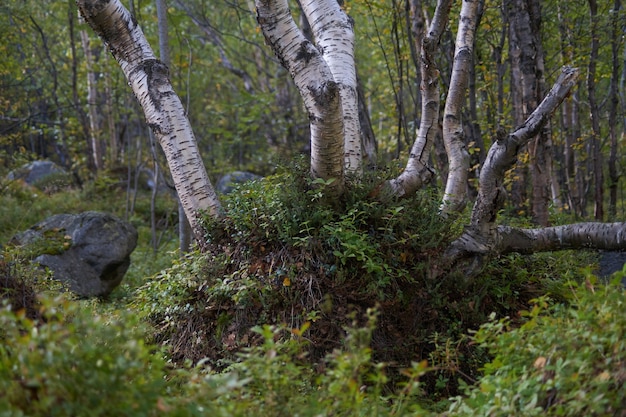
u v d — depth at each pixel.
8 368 2.43
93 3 5.45
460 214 5.92
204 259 5.42
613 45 11.47
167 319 5.31
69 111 23.31
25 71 20.50
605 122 17.39
